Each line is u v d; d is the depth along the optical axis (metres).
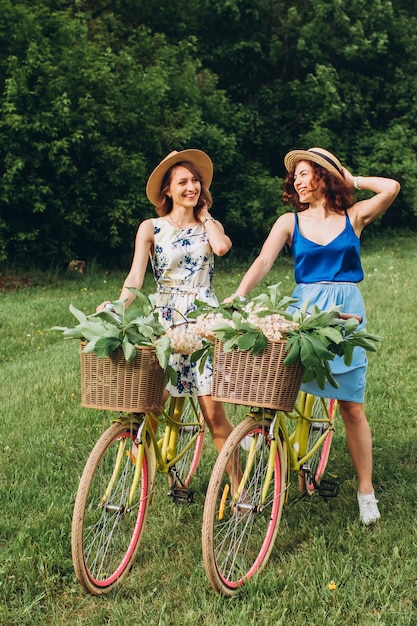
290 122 21.39
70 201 14.88
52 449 5.04
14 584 3.39
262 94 21.09
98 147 14.66
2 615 3.17
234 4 19.89
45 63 14.02
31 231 14.74
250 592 3.27
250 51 20.73
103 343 3.11
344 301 3.81
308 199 3.91
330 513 4.05
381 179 3.85
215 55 20.97
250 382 3.19
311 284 3.88
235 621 3.05
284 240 3.94
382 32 22.05
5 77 14.34
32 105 14.01
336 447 5.04
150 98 15.59
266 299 3.24
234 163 19.52
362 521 3.92
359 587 3.29
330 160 3.83
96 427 5.46
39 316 10.06
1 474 4.64
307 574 3.39
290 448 3.78
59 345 8.59
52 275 14.73
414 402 5.87
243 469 4.15
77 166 15.01
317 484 4.15
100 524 3.61
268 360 3.15
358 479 4.22
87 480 3.25
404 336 7.94
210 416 3.84
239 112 19.95
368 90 22.48
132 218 15.69
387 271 13.59
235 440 3.30
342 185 3.87
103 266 16.23
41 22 15.08
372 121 23.06
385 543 3.66
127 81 15.83
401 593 3.23
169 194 3.89
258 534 3.74
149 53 18.02
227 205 18.77
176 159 3.84
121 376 3.23
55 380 6.71
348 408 3.88
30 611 3.22
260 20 21.34
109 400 3.27
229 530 3.47
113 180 15.00
